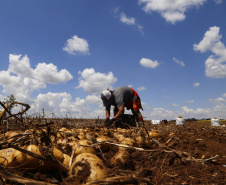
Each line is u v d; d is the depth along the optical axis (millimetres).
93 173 1752
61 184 1721
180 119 10703
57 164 1903
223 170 2318
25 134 2039
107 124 5453
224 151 3438
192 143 4027
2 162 1707
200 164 2523
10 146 1644
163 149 2516
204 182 1962
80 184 1665
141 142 3342
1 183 1428
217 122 10953
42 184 1367
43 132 1996
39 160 1794
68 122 5125
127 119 5883
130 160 2268
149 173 2084
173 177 2057
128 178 1663
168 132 6348
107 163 2254
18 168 1791
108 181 1577
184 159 2361
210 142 4465
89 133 3152
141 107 6453
